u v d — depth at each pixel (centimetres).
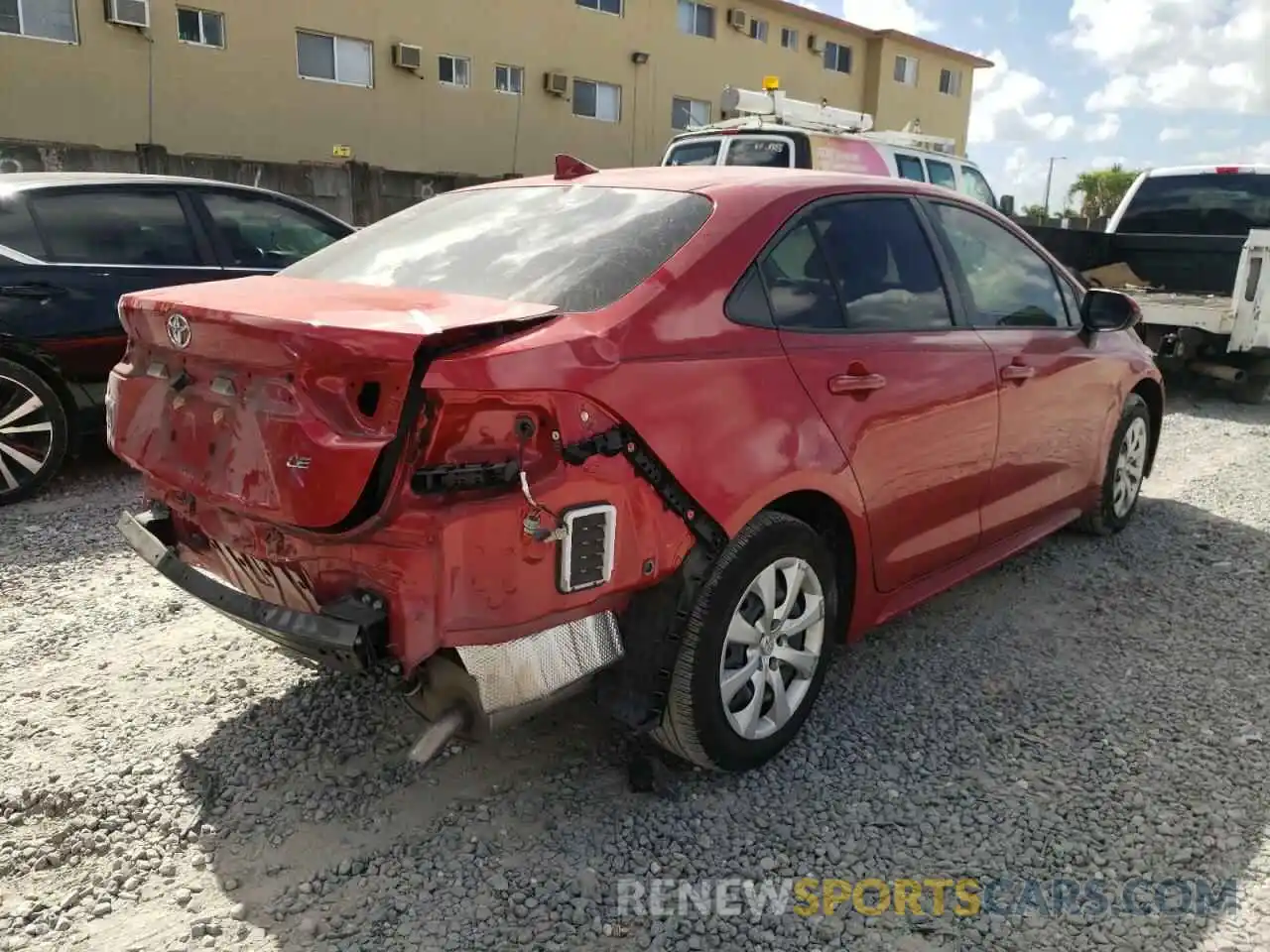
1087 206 5116
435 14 2070
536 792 296
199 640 388
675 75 2542
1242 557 499
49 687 350
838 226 338
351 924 243
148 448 281
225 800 290
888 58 3052
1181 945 240
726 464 275
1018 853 273
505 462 234
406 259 322
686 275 282
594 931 242
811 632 317
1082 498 480
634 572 259
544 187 351
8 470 554
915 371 342
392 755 314
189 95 1772
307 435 232
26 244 554
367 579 238
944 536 373
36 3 1589
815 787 301
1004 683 367
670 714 281
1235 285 859
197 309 255
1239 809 292
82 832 273
